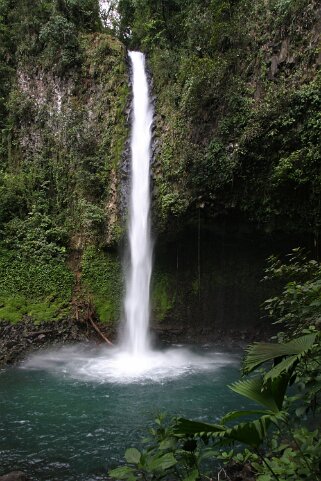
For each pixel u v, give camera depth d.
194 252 15.03
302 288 4.85
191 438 3.44
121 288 14.95
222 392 9.71
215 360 12.83
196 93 14.03
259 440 2.85
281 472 3.31
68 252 15.78
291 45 12.36
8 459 6.61
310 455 3.39
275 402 3.01
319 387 3.84
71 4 18.08
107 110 16.09
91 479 6.01
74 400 9.20
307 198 11.84
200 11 16.34
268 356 3.20
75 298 14.91
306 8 12.23
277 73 12.50
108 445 7.06
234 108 12.93
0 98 18.05
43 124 17.44
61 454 6.77
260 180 12.41
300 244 13.22
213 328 14.93
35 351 13.07
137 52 17.58
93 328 14.38
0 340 13.09
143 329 14.77
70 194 16.25
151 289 15.12
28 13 18.39
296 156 11.27
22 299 14.48
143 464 3.21
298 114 11.41
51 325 14.06
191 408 8.69
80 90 17.03
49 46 17.58
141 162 15.33
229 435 2.83
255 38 13.39
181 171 13.78
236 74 13.53
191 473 3.21
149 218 14.58
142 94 16.45
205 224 13.88
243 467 5.30
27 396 9.45
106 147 15.75
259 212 12.80
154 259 15.19
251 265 14.65
